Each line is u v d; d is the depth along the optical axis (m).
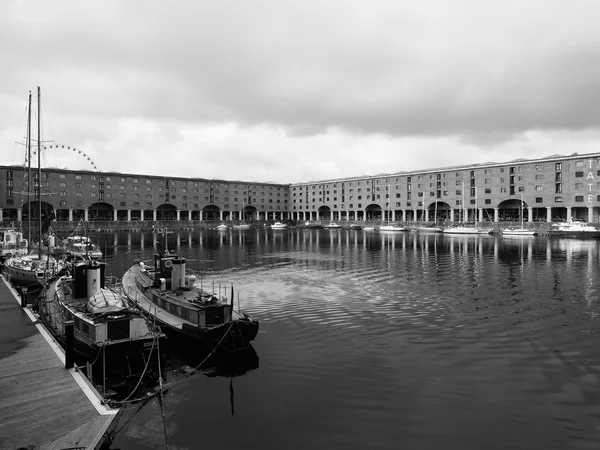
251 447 11.18
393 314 25.44
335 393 14.41
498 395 14.16
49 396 12.52
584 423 12.28
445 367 16.73
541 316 24.78
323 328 22.39
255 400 13.95
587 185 99.81
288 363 17.25
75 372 14.34
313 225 157.38
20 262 38.03
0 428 10.67
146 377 16.02
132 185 133.12
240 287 35.19
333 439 11.55
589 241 82.75
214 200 155.50
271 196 175.75
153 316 19.94
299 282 37.72
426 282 37.19
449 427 12.12
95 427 10.85
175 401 13.97
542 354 18.17
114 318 16.73
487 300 29.41
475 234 107.75
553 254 59.50
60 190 116.81
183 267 23.70
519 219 118.06
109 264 51.66
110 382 15.61
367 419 12.62
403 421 12.48
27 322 20.95
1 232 63.56
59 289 25.23
